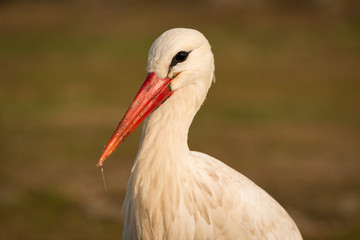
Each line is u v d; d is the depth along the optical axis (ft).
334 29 119.65
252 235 15.25
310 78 86.99
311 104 72.69
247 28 122.42
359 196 42.50
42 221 37.45
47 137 58.23
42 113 68.03
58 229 36.06
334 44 109.50
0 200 41.11
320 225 36.81
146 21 129.59
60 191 43.42
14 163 50.08
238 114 68.33
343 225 36.52
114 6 143.54
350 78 86.69
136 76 89.51
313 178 47.11
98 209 39.88
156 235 14.74
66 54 103.81
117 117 66.64
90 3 145.79
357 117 66.85
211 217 14.75
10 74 89.20
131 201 14.92
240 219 15.12
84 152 53.78
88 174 47.98
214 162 15.98
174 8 140.46
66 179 46.44
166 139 14.55
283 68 94.02
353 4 133.08
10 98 75.05
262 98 75.92
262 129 61.93
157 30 121.70
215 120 65.72
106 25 126.52
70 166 49.75
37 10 139.64
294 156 53.06
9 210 39.17
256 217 15.52
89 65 96.22
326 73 90.02
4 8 141.08
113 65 96.48
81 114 67.92
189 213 14.55
